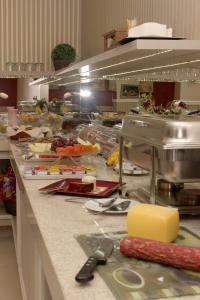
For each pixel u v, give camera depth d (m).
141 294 0.93
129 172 2.31
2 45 7.04
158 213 1.23
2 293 3.03
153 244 1.10
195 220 1.50
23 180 2.20
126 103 3.62
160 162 1.48
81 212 1.61
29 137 3.86
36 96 7.01
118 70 3.17
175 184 1.70
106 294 0.94
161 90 2.93
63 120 4.36
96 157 2.92
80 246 1.24
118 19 4.24
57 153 2.60
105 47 3.08
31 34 7.11
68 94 5.61
